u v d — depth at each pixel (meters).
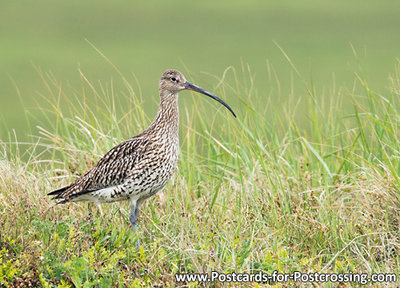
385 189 18.45
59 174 21.33
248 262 15.75
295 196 19.42
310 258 16.11
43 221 16.47
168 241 17.11
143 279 15.25
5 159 20.83
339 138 23.39
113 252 15.70
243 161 21.55
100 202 18.34
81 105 22.36
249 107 23.11
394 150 19.91
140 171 17.78
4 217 16.22
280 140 24.61
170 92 18.69
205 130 23.05
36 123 37.25
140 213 19.11
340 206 18.22
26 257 14.80
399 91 22.33
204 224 17.72
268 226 18.12
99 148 21.39
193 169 21.11
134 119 23.41
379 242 17.22
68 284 14.68
